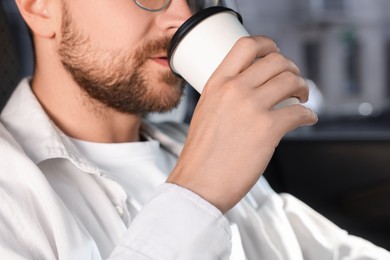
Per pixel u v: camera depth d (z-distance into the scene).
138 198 1.18
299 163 2.13
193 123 0.91
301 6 2.88
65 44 1.16
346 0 2.97
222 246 0.87
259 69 0.89
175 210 0.87
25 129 1.15
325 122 2.41
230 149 0.88
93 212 1.10
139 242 0.86
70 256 0.98
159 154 1.30
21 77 1.45
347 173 2.13
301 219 1.42
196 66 0.94
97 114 1.20
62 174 1.12
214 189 0.87
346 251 1.41
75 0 1.13
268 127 0.87
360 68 2.93
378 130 2.31
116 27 1.11
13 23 1.76
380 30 2.95
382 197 2.04
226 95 0.88
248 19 2.80
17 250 0.96
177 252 0.85
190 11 1.11
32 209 1.01
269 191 1.44
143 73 1.12
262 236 1.31
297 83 0.90
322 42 2.99
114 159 1.21
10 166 1.03
